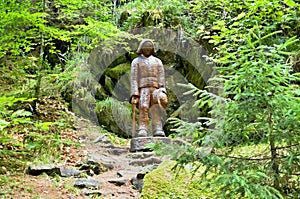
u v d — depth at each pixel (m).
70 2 5.62
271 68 2.06
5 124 2.58
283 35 5.93
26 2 4.81
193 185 3.34
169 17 8.17
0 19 4.21
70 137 6.12
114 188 4.07
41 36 5.77
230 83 2.23
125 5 9.00
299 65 5.02
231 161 2.21
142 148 5.45
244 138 2.26
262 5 5.00
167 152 2.31
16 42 5.04
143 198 3.32
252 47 2.17
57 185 3.92
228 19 6.88
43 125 3.08
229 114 2.20
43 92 7.20
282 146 2.21
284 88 2.14
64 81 7.75
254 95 2.12
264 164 2.20
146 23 8.23
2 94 5.51
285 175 2.11
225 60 2.35
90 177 4.39
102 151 5.87
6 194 3.48
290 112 2.09
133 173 4.61
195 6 7.71
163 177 3.54
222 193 2.17
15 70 5.98
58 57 8.39
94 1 6.41
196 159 2.24
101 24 6.05
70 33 5.75
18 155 4.57
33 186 3.81
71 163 4.91
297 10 5.45
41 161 4.67
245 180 1.99
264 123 2.15
